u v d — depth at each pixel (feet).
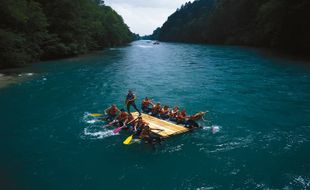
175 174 40.34
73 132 55.93
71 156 46.24
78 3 201.46
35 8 157.58
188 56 200.23
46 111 68.80
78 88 91.76
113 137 53.21
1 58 129.90
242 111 66.49
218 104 72.43
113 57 193.98
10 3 133.39
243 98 77.30
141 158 45.03
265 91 83.97
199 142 50.03
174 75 115.14
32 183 38.91
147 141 49.21
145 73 121.19
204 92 84.84
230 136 52.39
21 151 48.24
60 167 42.91
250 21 305.12
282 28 177.78
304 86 88.58
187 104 73.05
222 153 45.96
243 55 187.01
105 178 39.75
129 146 49.19
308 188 36.55
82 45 213.25
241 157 44.65
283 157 44.32
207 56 193.67
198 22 469.57
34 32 157.99
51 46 170.30
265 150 46.73
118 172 41.16
